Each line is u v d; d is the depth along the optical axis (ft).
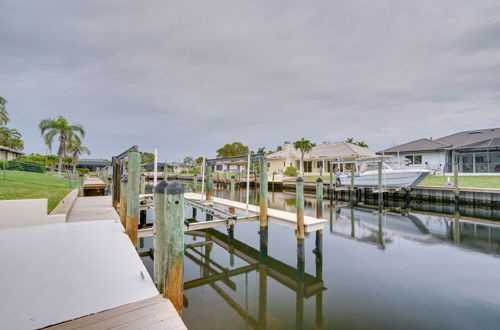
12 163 88.02
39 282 10.07
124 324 7.36
